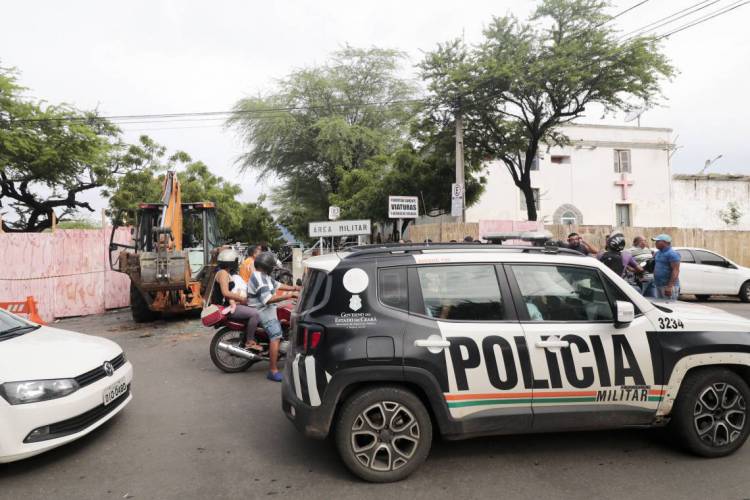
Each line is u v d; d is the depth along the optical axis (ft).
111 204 77.71
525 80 55.31
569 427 12.50
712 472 12.22
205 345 29.76
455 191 52.95
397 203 42.27
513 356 12.30
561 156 88.17
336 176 90.48
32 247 42.55
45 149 69.05
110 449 14.48
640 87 54.08
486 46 57.36
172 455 14.02
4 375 12.91
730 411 12.98
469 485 11.80
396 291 12.52
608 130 89.04
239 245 63.93
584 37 54.60
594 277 13.32
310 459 13.58
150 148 84.12
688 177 93.35
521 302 12.80
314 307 12.53
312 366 12.07
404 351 11.95
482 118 63.00
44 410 12.89
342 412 11.96
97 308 47.39
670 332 12.97
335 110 91.09
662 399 12.77
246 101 91.56
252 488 12.00
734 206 95.04
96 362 14.92
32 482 12.54
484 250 13.34
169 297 37.78
